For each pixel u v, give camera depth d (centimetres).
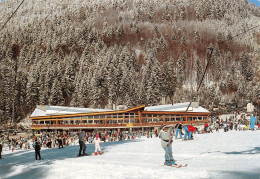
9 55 17112
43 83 11856
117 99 11744
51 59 15262
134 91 11075
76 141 4338
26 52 17625
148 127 6269
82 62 15038
